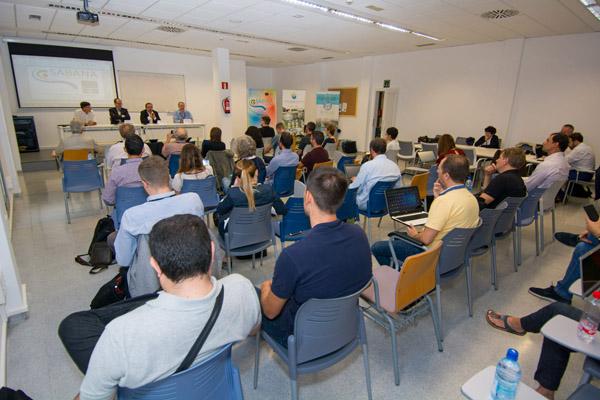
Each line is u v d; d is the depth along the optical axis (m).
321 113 10.87
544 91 6.75
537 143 6.92
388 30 6.29
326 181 1.27
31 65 8.13
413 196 2.72
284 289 1.24
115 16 5.65
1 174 3.99
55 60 8.34
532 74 6.86
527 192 3.03
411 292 1.77
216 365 0.97
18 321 2.17
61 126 7.05
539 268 3.12
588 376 1.31
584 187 5.55
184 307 0.82
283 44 7.95
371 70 9.96
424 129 8.90
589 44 6.10
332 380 1.79
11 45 7.83
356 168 4.55
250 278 2.79
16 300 2.14
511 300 2.58
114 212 2.89
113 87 9.16
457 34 6.53
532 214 3.18
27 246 3.30
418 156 6.25
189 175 3.06
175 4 4.91
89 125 6.96
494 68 7.33
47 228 3.79
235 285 0.98
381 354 1.99
